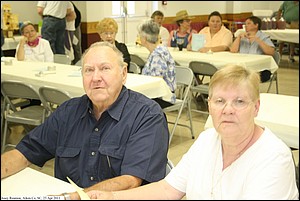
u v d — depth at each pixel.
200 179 1.28
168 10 7.39
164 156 1.63
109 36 3.62
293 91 4.54
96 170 1.64
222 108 1.21
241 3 8.09
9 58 4.28
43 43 4.42
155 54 3.42
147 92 3.11
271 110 2.41
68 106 1.75
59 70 3.69
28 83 3.38
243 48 4.77
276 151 1.19
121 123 1.64
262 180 1.15
